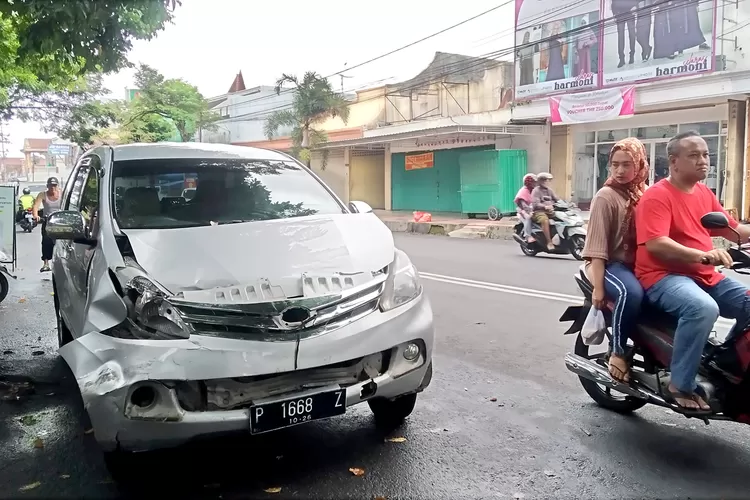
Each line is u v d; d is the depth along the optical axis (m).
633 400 4.16
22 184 39.12
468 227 18.47
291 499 3.14
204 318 3.04
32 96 25.31
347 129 27.98
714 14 14.73
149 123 33.66
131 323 3.10
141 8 5.37
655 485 3.23
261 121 38.34
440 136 22.28
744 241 3.53
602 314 3.81
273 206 4.35
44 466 3.56
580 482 3.27
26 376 5.25
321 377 3.23
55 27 5.10
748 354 3.15
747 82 14.03
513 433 3.90
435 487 3.24
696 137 3.40
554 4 18.30
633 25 16.34
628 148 3.64
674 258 3.35
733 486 3.21
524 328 6.51
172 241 3.52
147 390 2.98
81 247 4.31
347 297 3.26
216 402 3.05
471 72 23.11
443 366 5.30
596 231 3.69
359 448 3.72
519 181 20.58
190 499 3.16
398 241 17.06
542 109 18.77
